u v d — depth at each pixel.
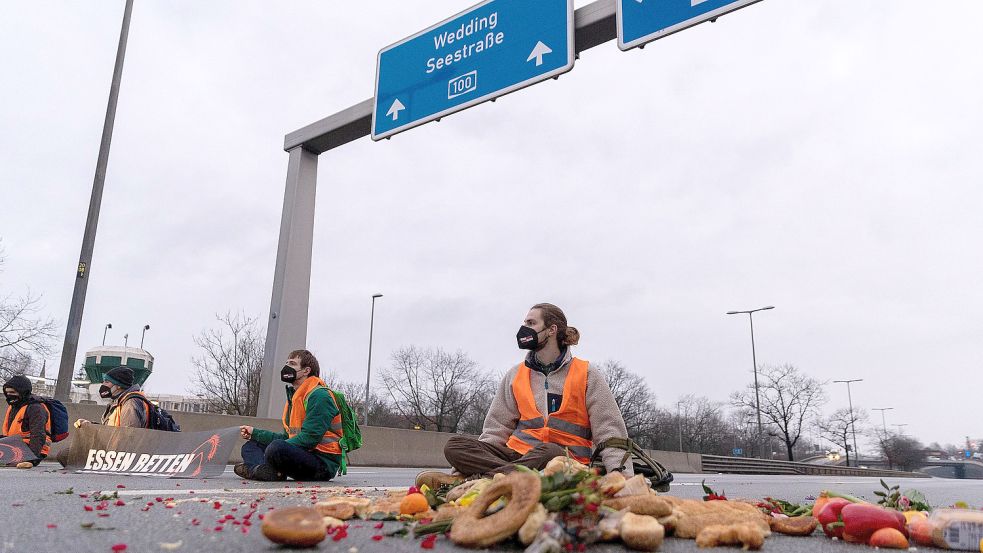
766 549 2.20
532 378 3.79
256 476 5.68
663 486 3.65
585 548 2.00
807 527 2.56
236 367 29.58
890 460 85.75
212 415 10.36
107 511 2.79
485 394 69.31
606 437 3.50
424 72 9.87
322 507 2.61
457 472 3.67
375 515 2.53
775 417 59.09
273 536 1.88
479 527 1.92
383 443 13.51
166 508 2.98
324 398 5.77
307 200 11.17
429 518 2.41
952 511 2.38
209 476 5.74
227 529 2.29
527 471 2.08
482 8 9.48
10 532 2.14
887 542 2.30
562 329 3.78
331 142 11.20
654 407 75.88
